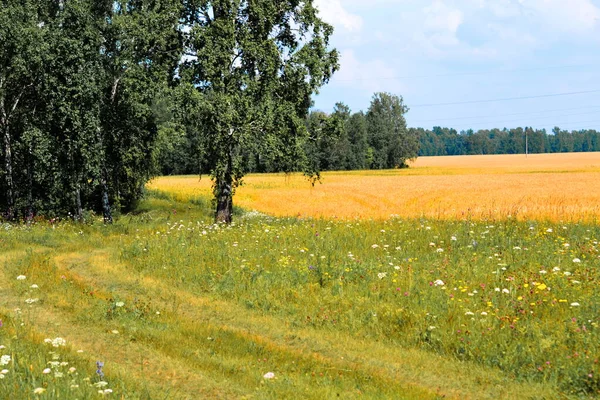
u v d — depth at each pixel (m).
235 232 20.38
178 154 109.25
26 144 34.12
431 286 11.63
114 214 39.56
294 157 28.34
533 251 14.14
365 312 10.80
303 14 28.95
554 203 42.03
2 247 20.20
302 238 17.81
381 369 8.28
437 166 151.62
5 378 6.51
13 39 31.73
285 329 10.23
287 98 29.22
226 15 27.83
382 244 16.17
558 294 10.68
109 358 8.36
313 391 7.10
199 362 8.20
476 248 14.98
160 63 28.52
